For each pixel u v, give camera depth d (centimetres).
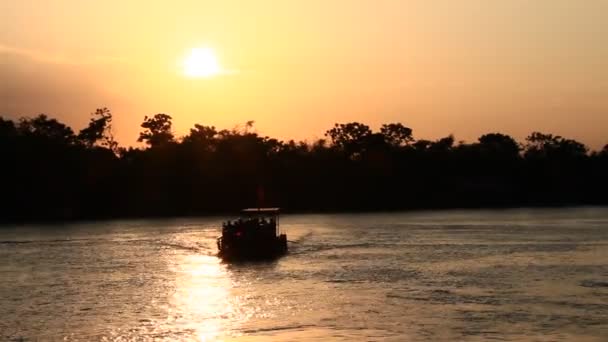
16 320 4209
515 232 10238
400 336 3691
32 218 15612
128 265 6738
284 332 3819
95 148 17812
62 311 4453
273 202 17625
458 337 3656
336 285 5272
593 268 6047
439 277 5606
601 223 12375
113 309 4500
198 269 6350
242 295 4909
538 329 3791
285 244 7619
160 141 18662
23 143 16188
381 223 13100
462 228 11344
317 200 18425
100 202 16325
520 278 5497
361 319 4069
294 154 19475
